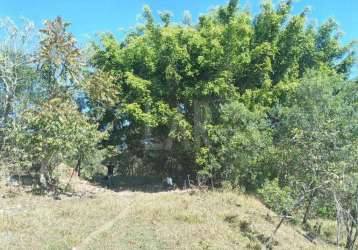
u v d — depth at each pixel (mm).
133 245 11398
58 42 16859
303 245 14148
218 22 21031
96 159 20031
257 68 20203
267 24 21266
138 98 19047
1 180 16375
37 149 15500
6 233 11477
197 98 19391
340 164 14273
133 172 22656
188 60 19141
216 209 15156
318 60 23734
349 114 16531
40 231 11789
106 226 12664
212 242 12141
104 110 19438
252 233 13719
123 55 20031
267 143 17172
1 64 18234
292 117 17078
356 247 15875
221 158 18031
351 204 14375
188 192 17453
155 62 19641
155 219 13422
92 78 17969
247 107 19094
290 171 16703
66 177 19281
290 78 21547
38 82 18531
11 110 17859
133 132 21391
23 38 18859
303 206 16547
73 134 15664
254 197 17781
